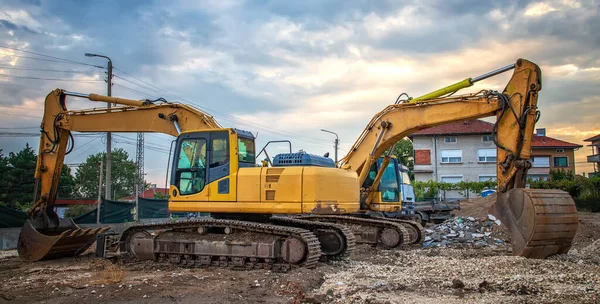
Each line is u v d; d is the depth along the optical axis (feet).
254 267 33.63
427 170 160.76
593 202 116.57
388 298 23.11
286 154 38.55
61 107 44.86
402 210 68.80
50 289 27.35
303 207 34.27
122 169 238.07
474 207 94.94
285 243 33.04
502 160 37.78
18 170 143.13
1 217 54.54
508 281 26.45
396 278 28.73
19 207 130.11
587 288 24.31
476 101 40.24
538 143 171.01
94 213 69.51
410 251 44.06
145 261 37.42
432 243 50.62
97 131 44.11
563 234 34.45
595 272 29.04
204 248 34.86
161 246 36.50
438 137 161.38
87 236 42.55
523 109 37.14
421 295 23.90
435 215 87.45
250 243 33.50
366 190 56.13
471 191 146.51
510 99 37.88
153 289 26.43
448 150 160.35
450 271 30.96
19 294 26.21
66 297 25.12
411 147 211.00
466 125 161.27
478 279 27.68
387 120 46.37
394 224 46.85
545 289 24.30
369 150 47.67
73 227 44.50
